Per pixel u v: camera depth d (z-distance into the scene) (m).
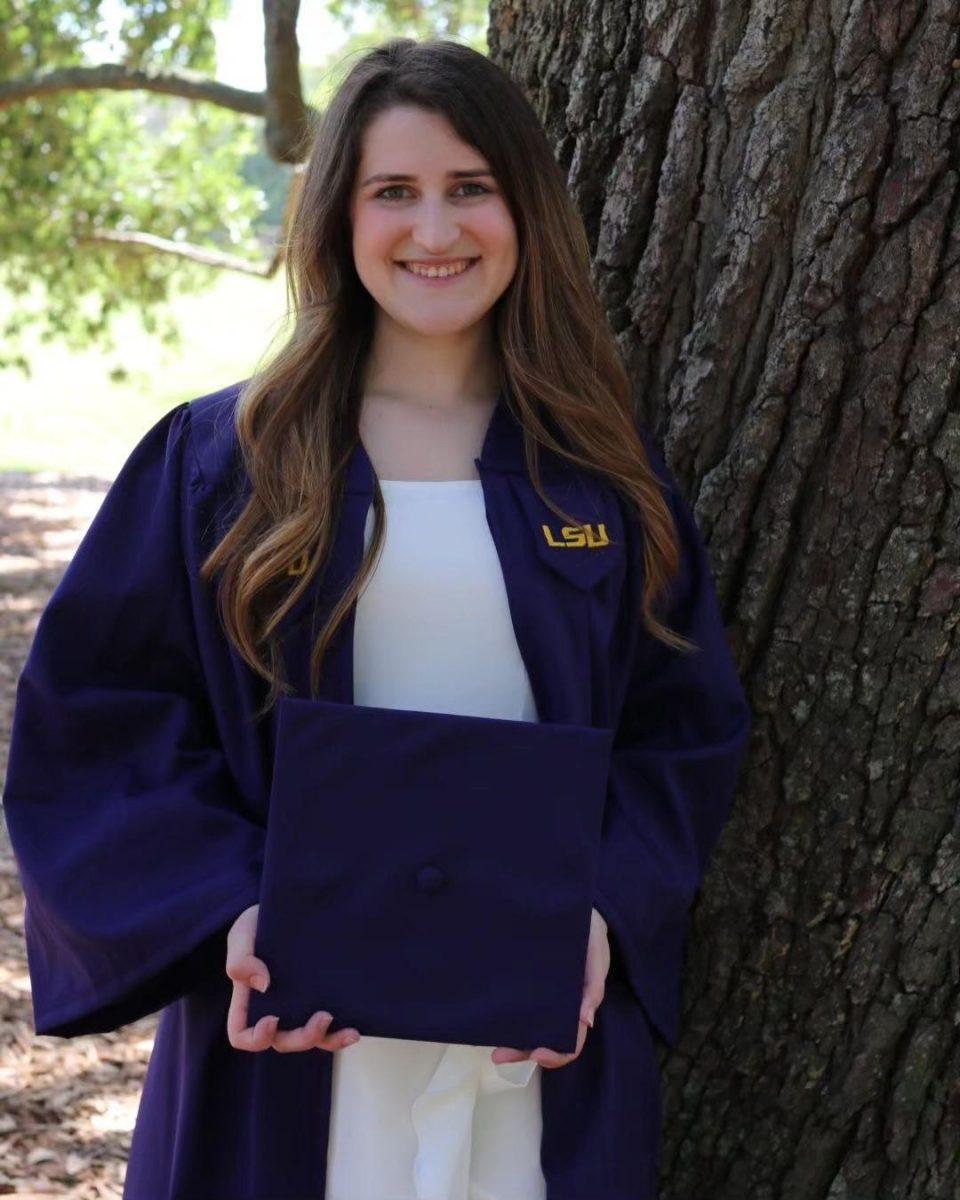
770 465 1.94
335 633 1.73
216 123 8.73
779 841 2.01
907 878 1.97
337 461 1.78
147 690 1.82
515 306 1.88
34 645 1.77
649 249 2.02
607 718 1.86
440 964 1.60
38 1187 2.79
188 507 1.79
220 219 8.82
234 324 22.05
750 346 1.95
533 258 1.85
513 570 1.78
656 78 1.97
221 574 1.76
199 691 1.84
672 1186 2.17
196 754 1.79
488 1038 1.61
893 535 1.88
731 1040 2.09
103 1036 3.40
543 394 1.85
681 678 1.91
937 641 1.89
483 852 1.59
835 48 1.85
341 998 1.60
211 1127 1.78
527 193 1.82
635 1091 1.87
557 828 1.60
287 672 1.74
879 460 1.87
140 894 1.69
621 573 1.87
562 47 2.09
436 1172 1.69
